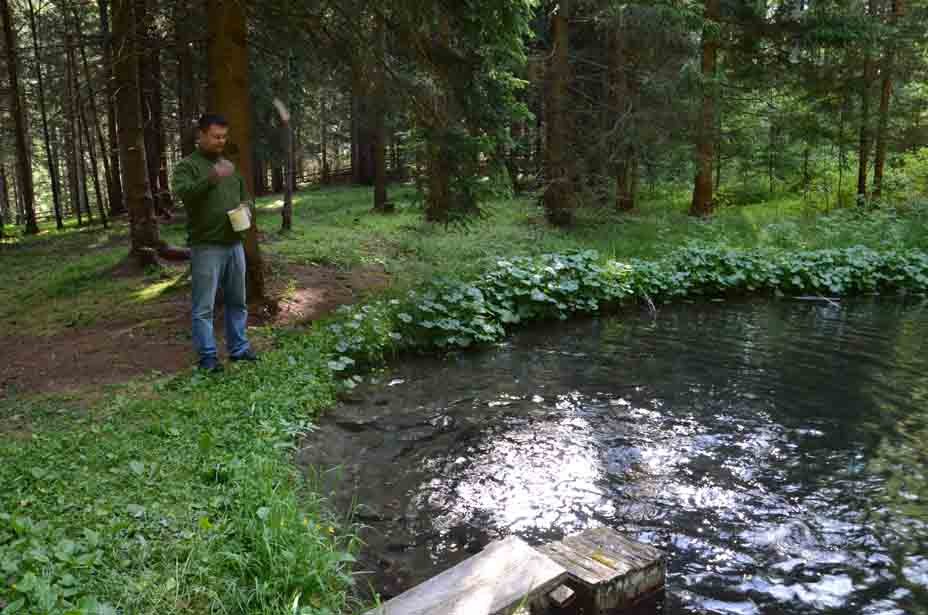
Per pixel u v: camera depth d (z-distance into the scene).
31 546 2.75
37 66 18.09
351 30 7.92
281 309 7.93
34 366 6.05
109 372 5.82
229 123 7.22
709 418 5.38
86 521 3.11
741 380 6.42
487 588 2.81
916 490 4.11
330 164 43.59
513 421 5.30
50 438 4.15
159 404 4.87
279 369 5.85
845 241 14.29
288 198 14.38
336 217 18.17
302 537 3.03
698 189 17.14
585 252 10.39
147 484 3.56
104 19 13.23
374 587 3.08
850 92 17.09
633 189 17.66
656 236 14.45
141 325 7.30
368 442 4.83
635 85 16.14
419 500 3.95
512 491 4.09
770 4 15.99
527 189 17.25
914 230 14.88
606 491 4.10
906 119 18.22
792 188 21.47
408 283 8.95
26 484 3.47
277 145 23.36
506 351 7.60
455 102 8.09
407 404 5.70
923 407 5.64
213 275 5.59
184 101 15.61
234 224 5.50
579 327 8.84
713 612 2.96
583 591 2.93
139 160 10.60
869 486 4.16
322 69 8.87
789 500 3.98
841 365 6.94
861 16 15.30
